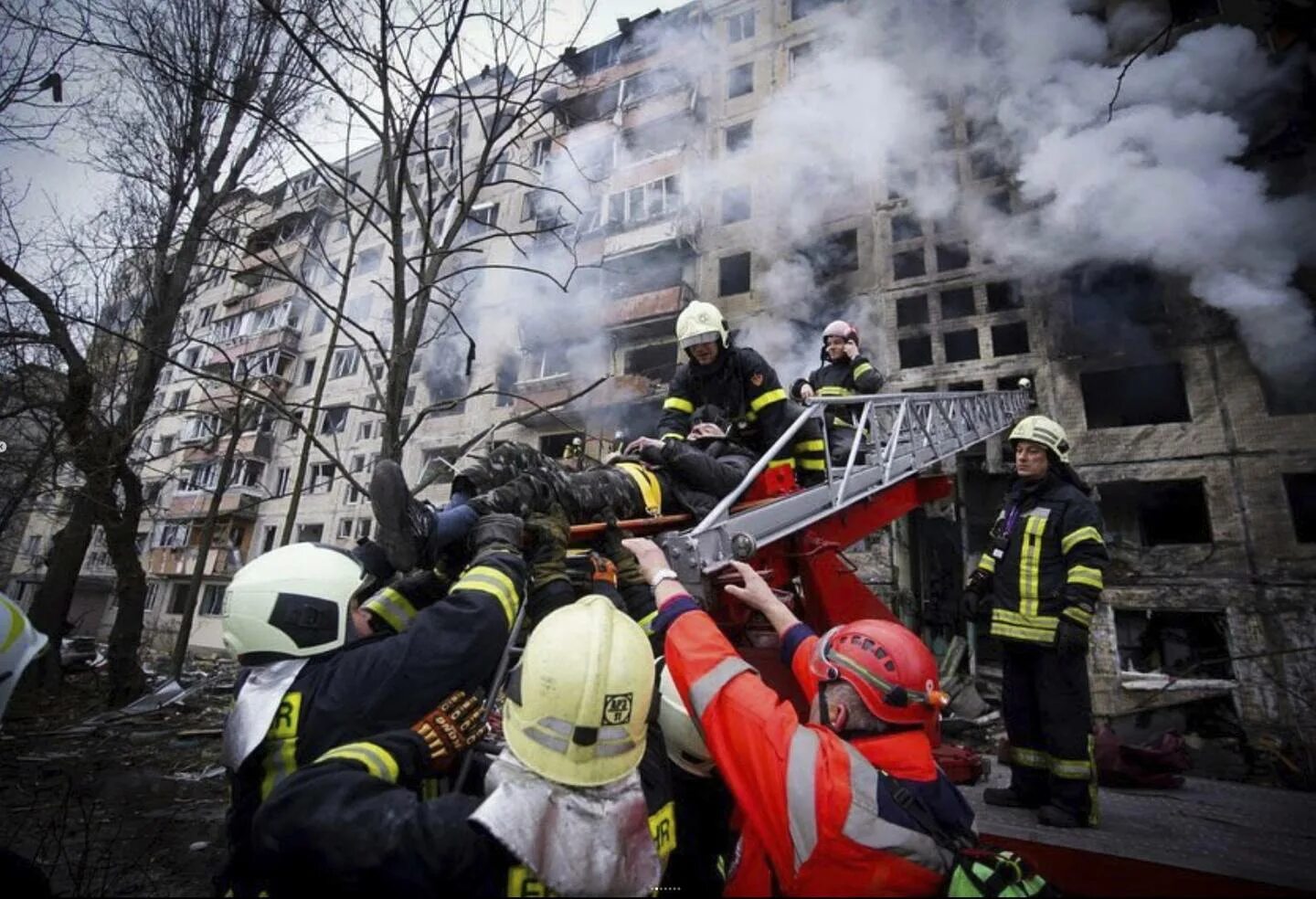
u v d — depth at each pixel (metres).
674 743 1.65
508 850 1.08
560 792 1.18
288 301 22.14
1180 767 3.54
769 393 3.52
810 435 3.94
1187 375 10.97
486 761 1.56
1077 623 2.80
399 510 1.81
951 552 13.45
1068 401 11.67
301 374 22.14
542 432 17.58
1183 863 2.12
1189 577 10.15
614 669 1.26
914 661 1.42
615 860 1.16
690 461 2.77
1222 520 10.20
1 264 6.95
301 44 3.98
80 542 9.89
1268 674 9.20
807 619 3.44
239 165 9.15
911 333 13.40
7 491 7.58
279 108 6.26
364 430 20.38
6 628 1.55
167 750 6.00
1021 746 3.04
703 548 2.40
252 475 21.38
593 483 2.46
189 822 3.88
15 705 8.60
